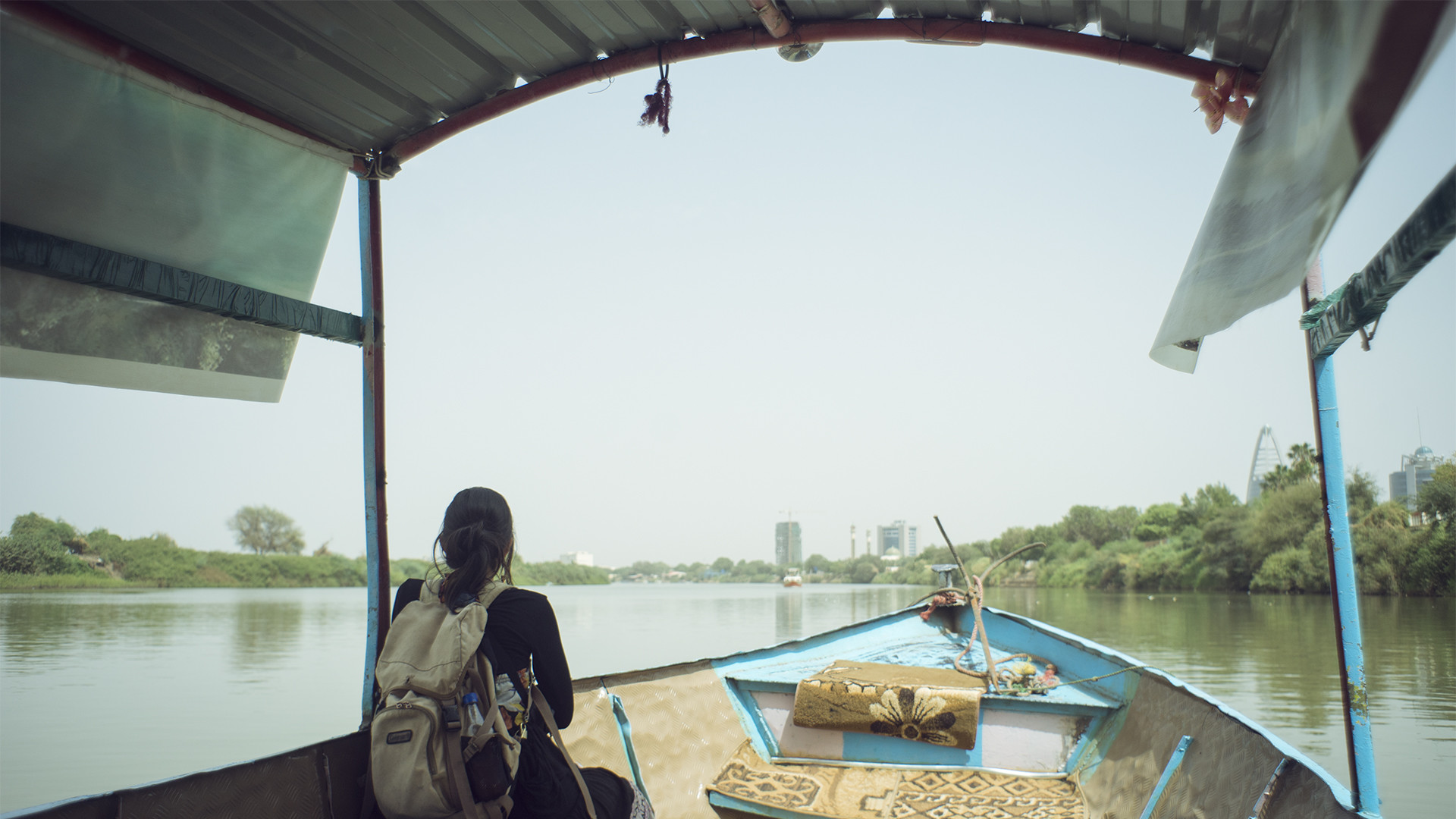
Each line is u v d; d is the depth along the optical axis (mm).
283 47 2373
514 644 1944
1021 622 4727
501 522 2111
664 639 29562
